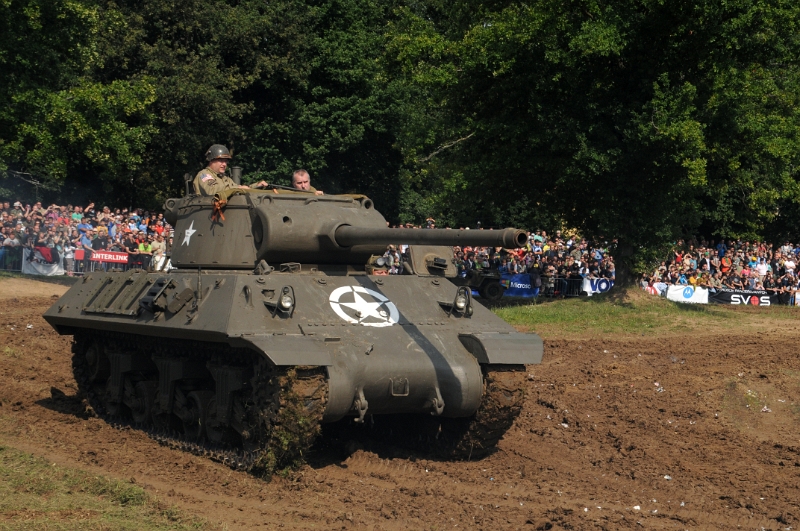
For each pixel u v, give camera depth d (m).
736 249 33.94
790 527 8.97
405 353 10.96
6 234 29.66
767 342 20.62
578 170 23.98
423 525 8.62
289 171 39.97
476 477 10.85
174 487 9.89
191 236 12.96
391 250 28.44
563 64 23.48
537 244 32.41
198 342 11.70
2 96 26.70
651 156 23.72
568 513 9.14
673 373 17.45
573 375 17.69
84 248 29.28
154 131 31.52
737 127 23.44
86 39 28.39
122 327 12.77
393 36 26.75
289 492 9.77
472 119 26.28
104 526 7.84
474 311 12.41
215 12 38.41
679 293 29.72
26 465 10.12
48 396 15.91
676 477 11.05
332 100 39.78
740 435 13.42
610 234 24.91
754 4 22.48
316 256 12.28
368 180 45.03
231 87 38.28
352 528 8.42
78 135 27.69
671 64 23.72
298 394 9.88
